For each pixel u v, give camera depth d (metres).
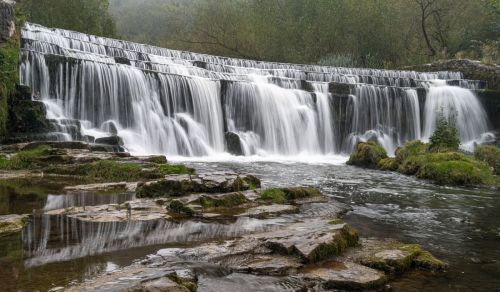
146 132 19.14
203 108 21.19
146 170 10.97
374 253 5.50
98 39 24.39
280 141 22.92
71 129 15.49
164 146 19.47
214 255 5.03
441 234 7.18
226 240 5.76
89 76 18.08
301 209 8.30
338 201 9.75
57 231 6.02
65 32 22.80
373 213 8.62
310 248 5.10
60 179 10.42
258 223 6.99
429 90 26.53
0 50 15.12
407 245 5.97
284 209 8.00
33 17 31.19
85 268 4.54
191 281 4.27
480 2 40.59
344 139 24.56
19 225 6.21
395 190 11.64
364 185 12.29
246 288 4.27
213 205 7.91
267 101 22.91
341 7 40.31
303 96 23.95
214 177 9.44
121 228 6.32
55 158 11.88
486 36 41.44
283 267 4.75
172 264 4.69
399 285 4.77
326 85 25.17
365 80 27.95
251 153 21.59
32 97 16.66
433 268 5.30
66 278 4.21
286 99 23.44
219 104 21.73
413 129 26.05
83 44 22.08
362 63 41.25
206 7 43.31
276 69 28.14
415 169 14.80
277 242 5.29
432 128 26.25
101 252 5.14
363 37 40.72
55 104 17.19
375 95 25.28
